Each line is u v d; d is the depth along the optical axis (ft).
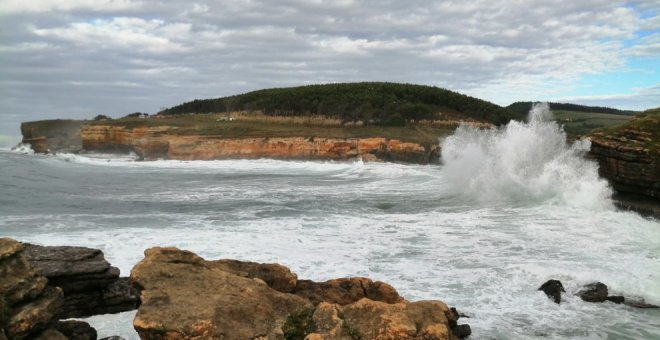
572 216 63.87
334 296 33.99
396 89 302.86
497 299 37.14
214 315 26.99
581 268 43.09
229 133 219.41
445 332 26.81
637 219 60.85
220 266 34.04
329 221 64.34
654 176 63.72
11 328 24.40
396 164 186.19
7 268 26.20
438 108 289.94
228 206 76.54
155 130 225.15
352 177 126.72
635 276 41.22
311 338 25.88
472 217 66.08
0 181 104.99
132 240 51.49
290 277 34.58
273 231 57.67
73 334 28.71
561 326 32.94
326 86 319.06
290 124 249.96
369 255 47.83
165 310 27.02
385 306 28.55
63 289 31.73
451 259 46.52
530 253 48.14
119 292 34.14
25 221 60.90
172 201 82.28
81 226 58.54
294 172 147.74
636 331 32.37
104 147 239.71
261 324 27.53
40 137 251.19
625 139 68.74
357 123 252.42
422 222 63.46
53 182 110.52
